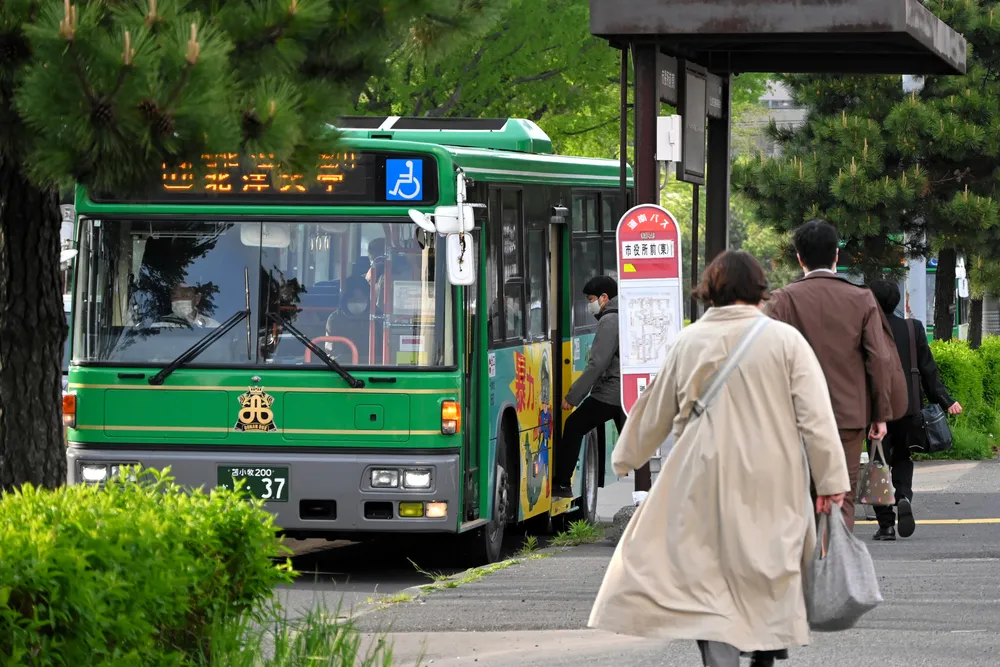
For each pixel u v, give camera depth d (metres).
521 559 34.88
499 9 25.77
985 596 29.09
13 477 26.89
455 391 34.19
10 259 26.70
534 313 40.28
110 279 35.19
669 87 39.31
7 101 21.22
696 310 37.59
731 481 18.44
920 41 38.47
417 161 34.44
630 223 37.03
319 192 34.62
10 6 20.50
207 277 34.94
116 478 19.91
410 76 75.75
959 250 70.44
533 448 40.00
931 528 40.22
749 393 18.62
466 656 24.12
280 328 34.69
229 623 19.44
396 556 39.03
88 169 20.83
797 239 26.89
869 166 67.94
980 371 65.56
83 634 15.70
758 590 18.30
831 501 18.61
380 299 34.47
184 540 18.47
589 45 77.81
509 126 41.09
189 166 21.06
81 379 35.03
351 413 34.22
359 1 23.36
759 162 69.81
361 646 24.69
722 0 36.22
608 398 40.41
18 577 15.03
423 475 33.97
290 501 34.19
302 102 22.70
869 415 26.72
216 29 21.22
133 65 19.78
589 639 25.41
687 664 23.41
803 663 23.30
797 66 45.34
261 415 34.41
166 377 34.75
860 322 26.22
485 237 35.84
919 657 23.70
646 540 18.67
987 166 69.81
